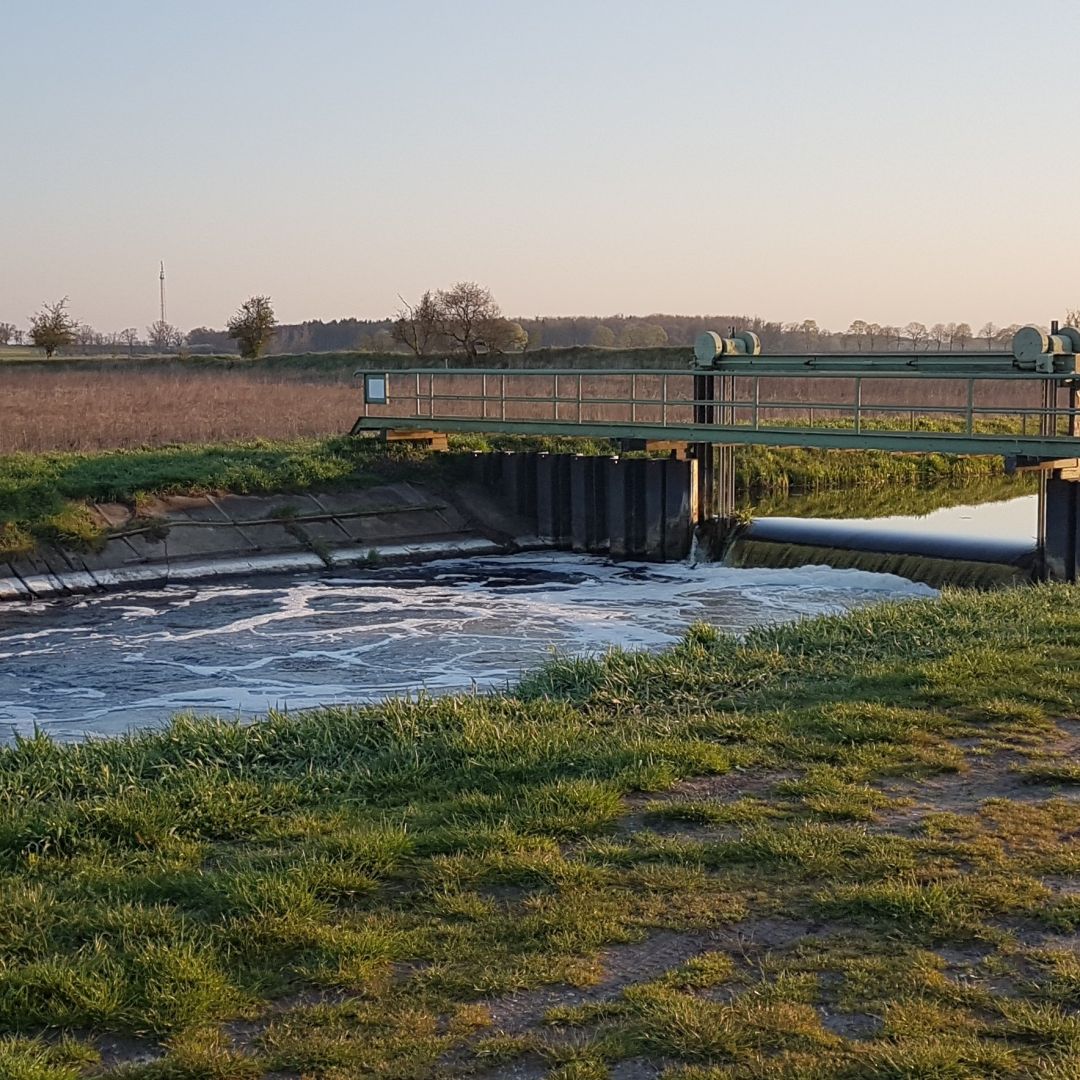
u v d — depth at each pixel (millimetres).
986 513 37219
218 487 32781
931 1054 6023
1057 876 8297
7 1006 6797
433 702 13594
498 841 8953
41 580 27719
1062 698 12508
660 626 24031
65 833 9453
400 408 51562
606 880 8383
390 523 33750
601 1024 6566
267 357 91688
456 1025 6594
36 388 61375
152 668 21016
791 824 9320
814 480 43188
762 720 12117
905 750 11047
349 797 10477
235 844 9484
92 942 7562
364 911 8039
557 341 136500
